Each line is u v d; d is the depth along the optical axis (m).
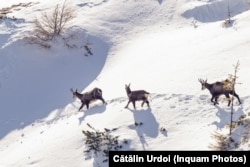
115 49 87.38
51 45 88.25
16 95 78.38
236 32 76.62
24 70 83.38
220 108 54.19
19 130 68.62
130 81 69.19
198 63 66.75
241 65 62.50
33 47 87.50
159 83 64.06
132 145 50.31
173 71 66.81
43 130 65.50
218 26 84.00
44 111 72.12
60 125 63.78
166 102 57.84
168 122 53.50
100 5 103.81
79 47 88.31
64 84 79.44
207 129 50.66
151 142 50.19
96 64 83.88
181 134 50.81
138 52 83.00
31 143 61.09
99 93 63.31
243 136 47.38
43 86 79.62
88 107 64.56
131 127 53.75
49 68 83.75
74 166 50.44
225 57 66.19
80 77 80.69
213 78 60.88
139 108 58.03
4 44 89.00
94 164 49.25
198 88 59.44
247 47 67.62
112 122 55.78
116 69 78.75
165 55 76.00
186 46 77.50
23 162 55.00
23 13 104.31
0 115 73.69
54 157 53.34
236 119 51.00
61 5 105.81
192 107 55.66
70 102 71.69
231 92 53.56
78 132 56.78
